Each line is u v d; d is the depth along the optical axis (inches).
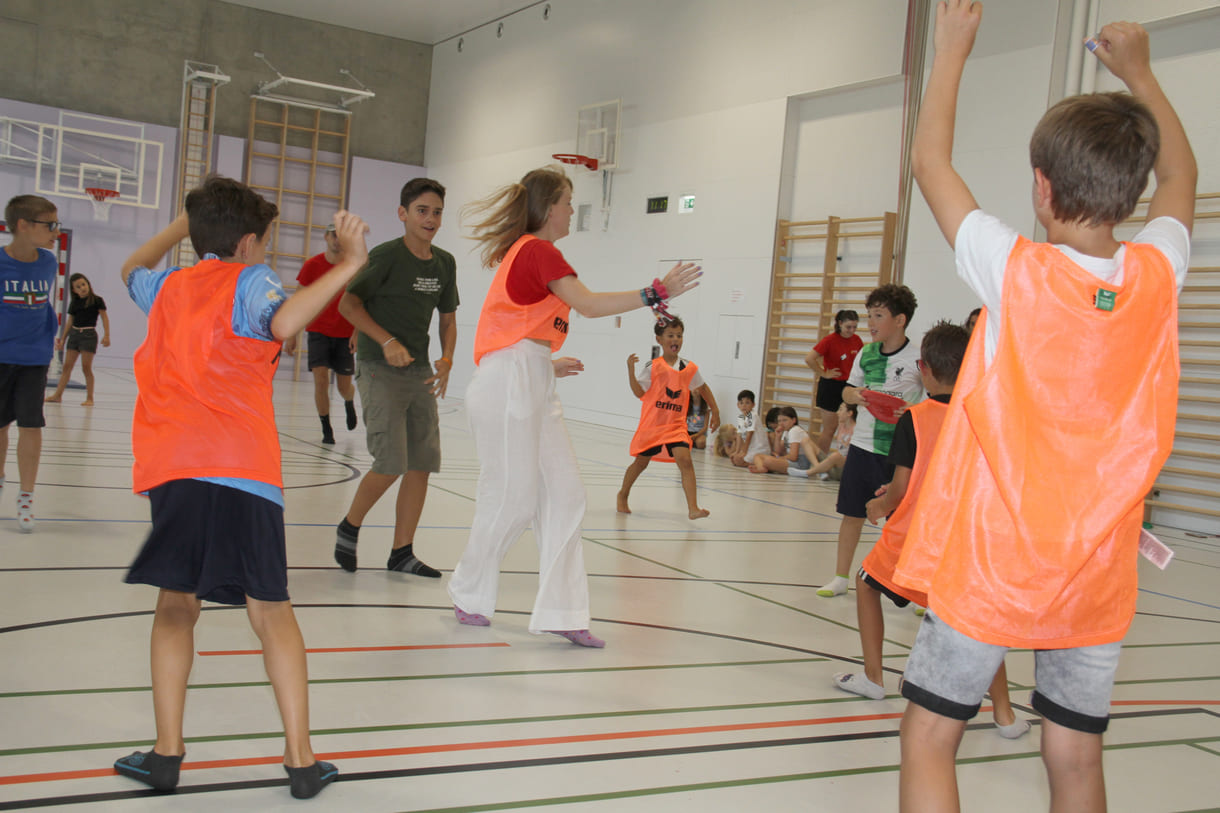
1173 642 144.6
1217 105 284.4
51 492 181.0
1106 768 89.4
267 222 73.6
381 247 137.5
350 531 141.7
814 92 404.5
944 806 52.4
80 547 139.2
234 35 652.1
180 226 77.7
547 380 115.4
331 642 106.4
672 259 478.6
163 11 628.7
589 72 544.1
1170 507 292.5
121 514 166.1
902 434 99.0
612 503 248.5
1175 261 54.6
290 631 69.9
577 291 107.2
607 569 162.6
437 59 709.3
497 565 118.8
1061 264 50.4
